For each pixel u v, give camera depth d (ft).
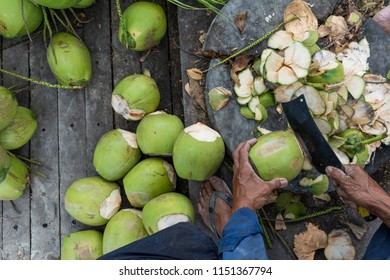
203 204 7.24
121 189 7.75
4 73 8.04
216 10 6.95
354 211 7.31
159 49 7.92
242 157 6.27
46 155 7.98
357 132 6.65
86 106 7.98
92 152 7.94
